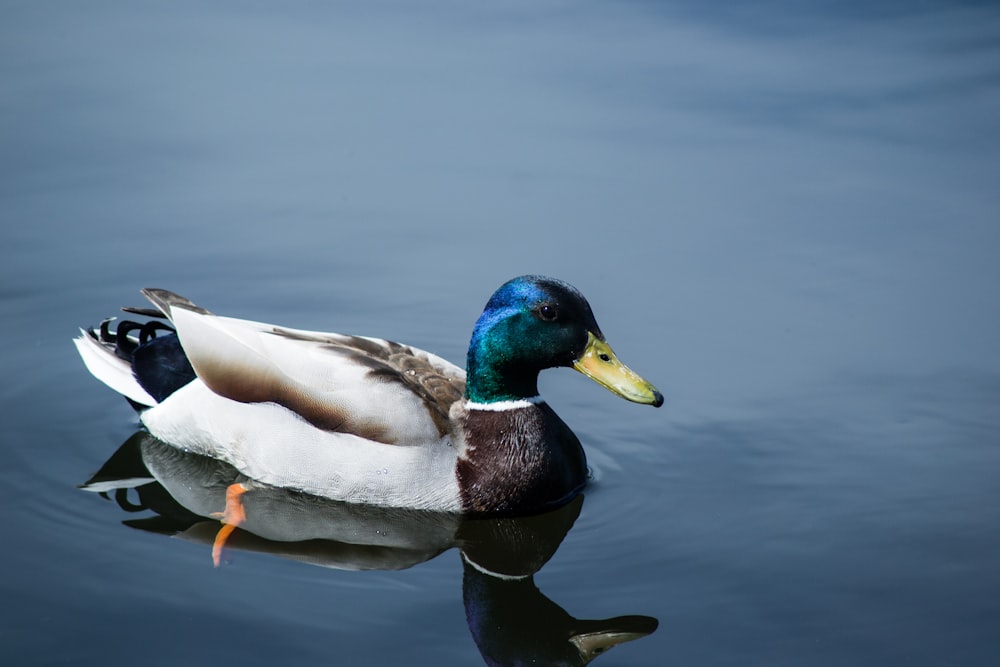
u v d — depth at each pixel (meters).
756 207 17.31
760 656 9.79
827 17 22.86
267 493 12.34
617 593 10.70
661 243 16.58
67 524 11.59
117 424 13.58
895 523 11.64
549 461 12.19
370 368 12.28
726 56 21.34
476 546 11.65
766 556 11.17
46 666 9.48
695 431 13.41
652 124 19.27
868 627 10.11
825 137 18.97
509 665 9.71
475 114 19.42
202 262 16.17
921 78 20.61
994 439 12.98
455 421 12.34
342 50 21.27
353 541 11.62
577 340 12.09
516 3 23.39
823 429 13.29
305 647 9.79
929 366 14.23
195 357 12.73
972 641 9.91
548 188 17.72
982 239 16.50
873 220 17.00
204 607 10.28
